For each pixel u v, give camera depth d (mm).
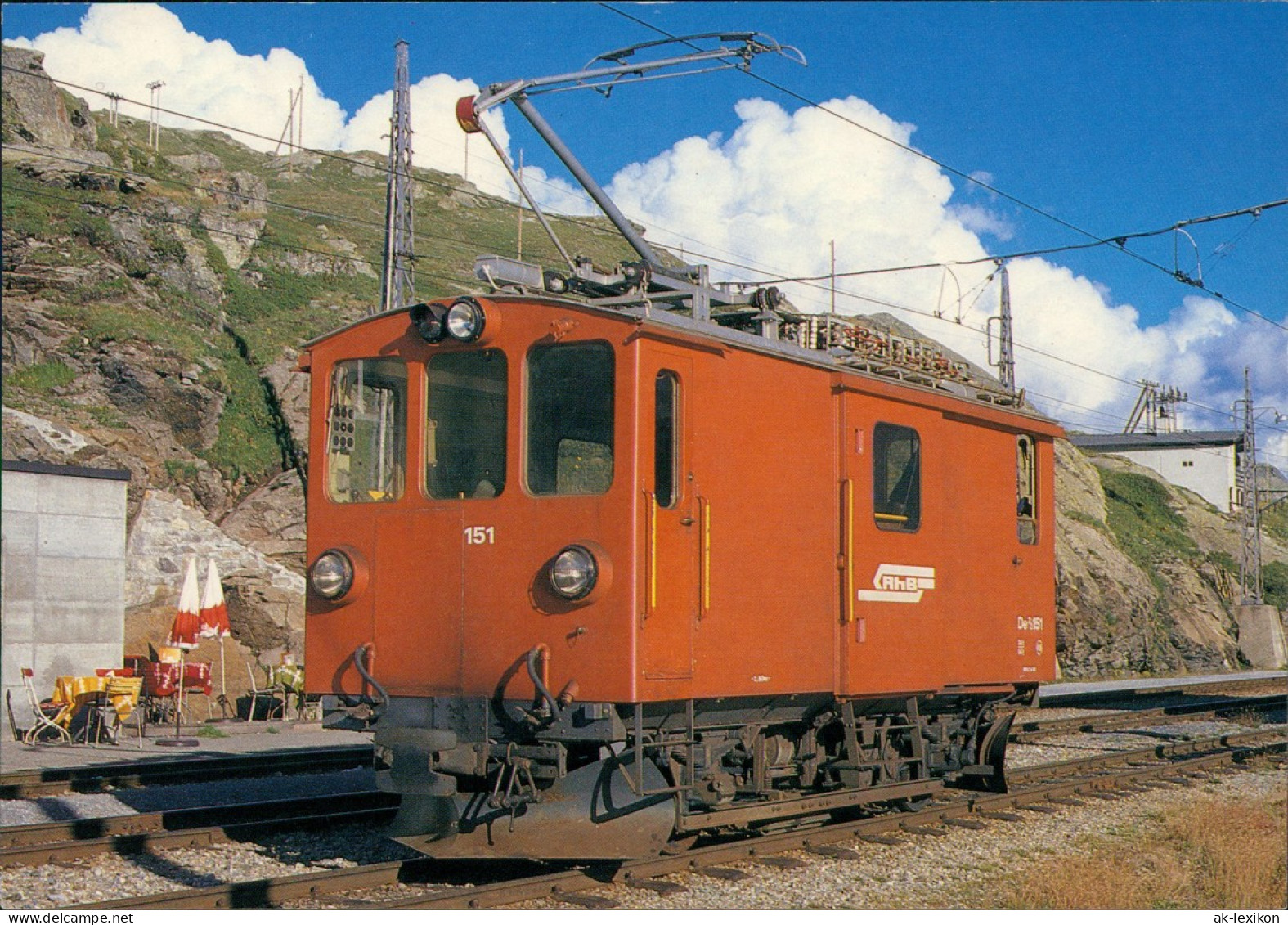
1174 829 10320
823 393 9227
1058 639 37719
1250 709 22031
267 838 9172
